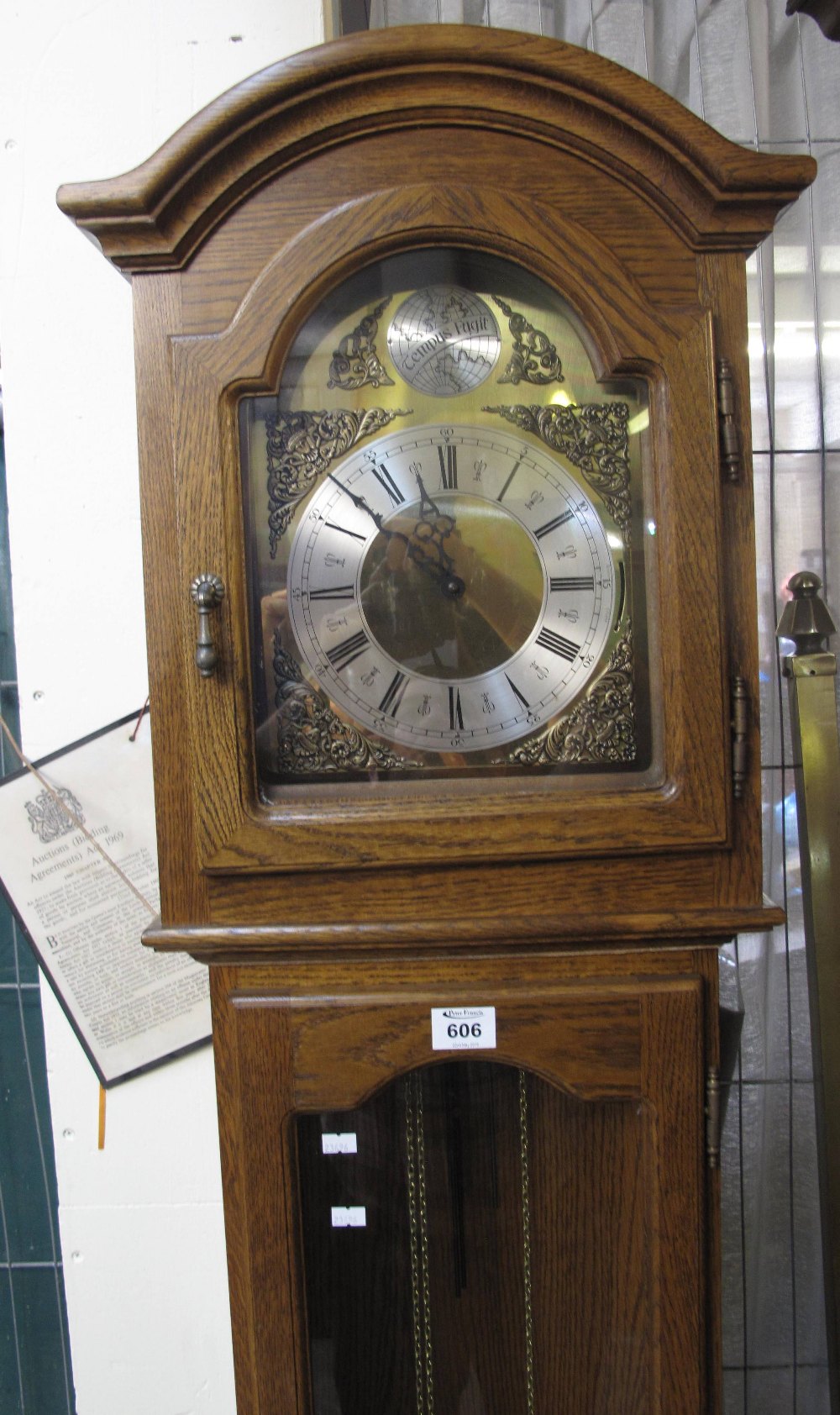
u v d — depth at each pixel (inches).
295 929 30.6
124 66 47.4
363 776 31.7
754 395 51.9
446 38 28.2
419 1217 35.0
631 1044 31.1
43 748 49.8
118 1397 52.0
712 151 28.7
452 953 31.3
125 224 28.9
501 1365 36.0
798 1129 53.5
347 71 28.3
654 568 31.3
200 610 29.1
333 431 31.1
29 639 49.4
